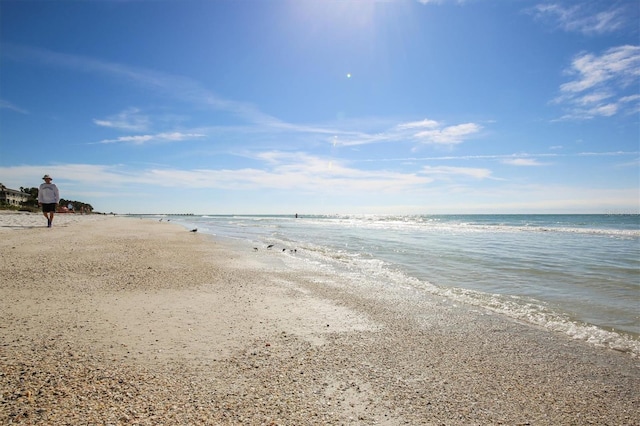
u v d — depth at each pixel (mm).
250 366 4418
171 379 3924
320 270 12414
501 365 4848
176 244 18406
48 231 20578
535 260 15180
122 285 8398
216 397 3586
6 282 7984
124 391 3572
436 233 34344
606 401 3949
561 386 4289
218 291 8391
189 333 5492
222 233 31531
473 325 6621
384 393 3902
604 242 23938
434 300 8477
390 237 28609
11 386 3500
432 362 4855
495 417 3514
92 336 5090
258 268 12164
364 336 5812
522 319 7086
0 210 57750
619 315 7375
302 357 4801
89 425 2928
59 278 8680
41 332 5105
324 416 3359
